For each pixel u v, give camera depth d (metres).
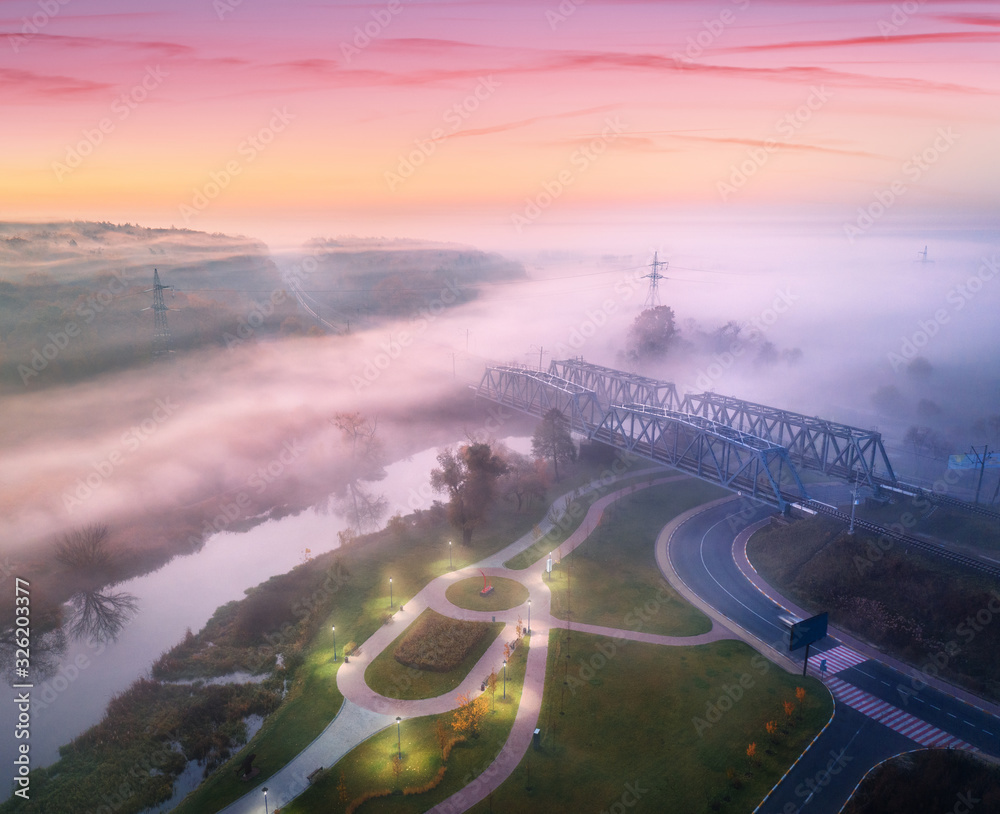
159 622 107.12
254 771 72.00
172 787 72.88
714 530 129.00
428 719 79.12
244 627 101.69
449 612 101.44
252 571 124.06
